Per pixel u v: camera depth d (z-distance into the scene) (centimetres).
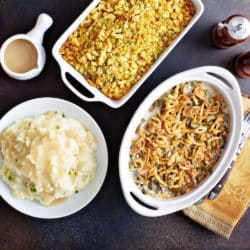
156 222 112
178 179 107
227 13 112
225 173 111
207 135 108
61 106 107
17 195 105
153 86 111
